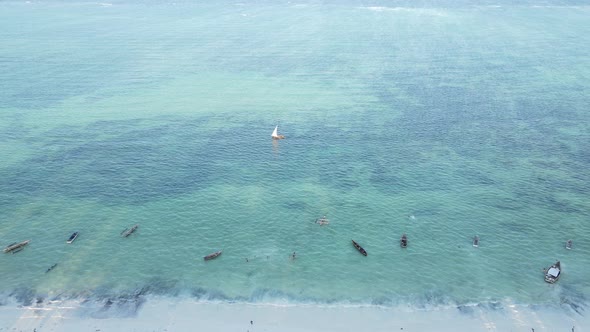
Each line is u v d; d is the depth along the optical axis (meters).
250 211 94.06
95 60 194.25
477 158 112.50
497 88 157.38
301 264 80.06
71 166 110.38
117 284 75.88
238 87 161.88
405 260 80.75
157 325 67.62
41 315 69.62
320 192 99.94
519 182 102.38
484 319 68.31
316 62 190.75
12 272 78.44
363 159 112.81
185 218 92.12
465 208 94.00
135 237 86.94
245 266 79.69
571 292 73.12
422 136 124.00
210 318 68.81
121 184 103.12
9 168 109.44
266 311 70.00
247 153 116.25
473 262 80.00
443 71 176.62
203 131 127.88
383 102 147.12
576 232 86.56
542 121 131.62
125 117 136.88
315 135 125.19
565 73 172.00
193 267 79.56
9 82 166.75
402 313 69.56
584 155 112.94
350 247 84.12
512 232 87.00
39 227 89.50
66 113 139.75
